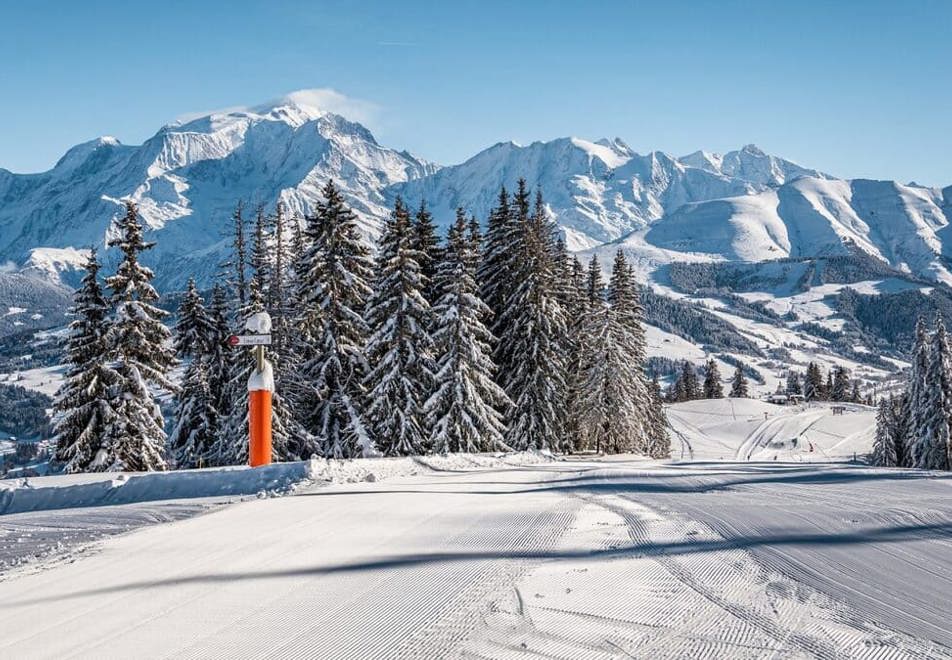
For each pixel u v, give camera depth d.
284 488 14.95
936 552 8.32
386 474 18.98
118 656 5.35
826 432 116.19
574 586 6.94
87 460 28.86
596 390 44.59
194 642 5.61
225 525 10.76
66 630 5.96
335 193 33.09
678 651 5.25
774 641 5.44
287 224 41.06
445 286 35.34
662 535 9.47
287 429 32.94
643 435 48.66
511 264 40.38
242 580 7.41
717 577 7.23
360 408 33.69
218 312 39.84
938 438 48.09
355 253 33.94
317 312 32.47
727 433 120.75
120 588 7.22
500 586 6.97
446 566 7.83
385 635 5.68
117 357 29.48
